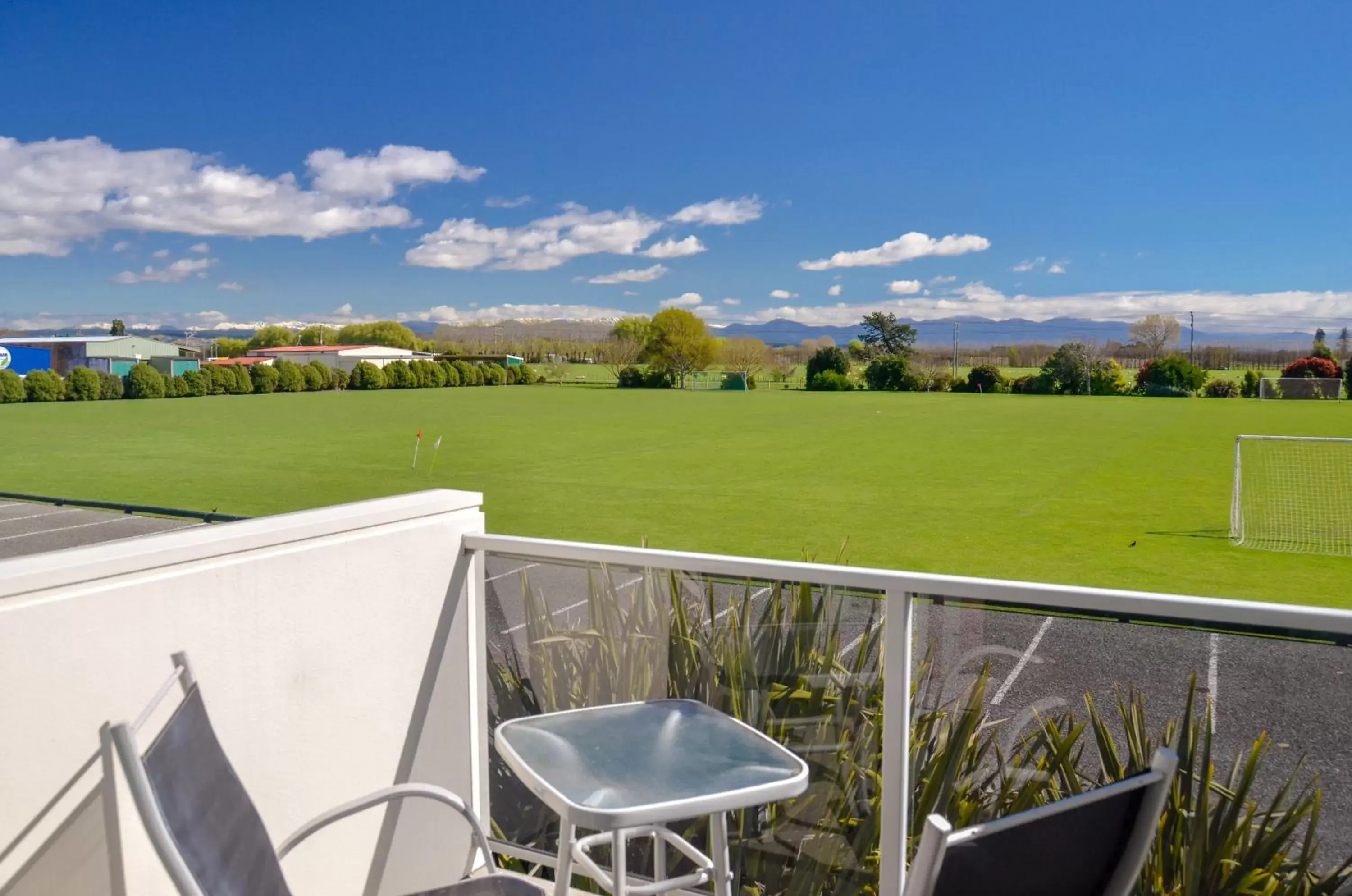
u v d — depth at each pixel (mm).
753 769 1585
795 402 46000
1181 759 1579
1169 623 1574
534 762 1613
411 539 2125
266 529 1797
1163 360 53562
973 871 1002
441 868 2229
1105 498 17375
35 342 51062
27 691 1407
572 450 24656
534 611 2199
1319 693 1480
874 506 16312
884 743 1811
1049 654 1658
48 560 1472
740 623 1936
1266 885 1533
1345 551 12797
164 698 1606
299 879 1912
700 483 18844
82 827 1481
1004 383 55531
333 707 1955
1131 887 1146
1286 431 30125
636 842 2061
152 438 27000
